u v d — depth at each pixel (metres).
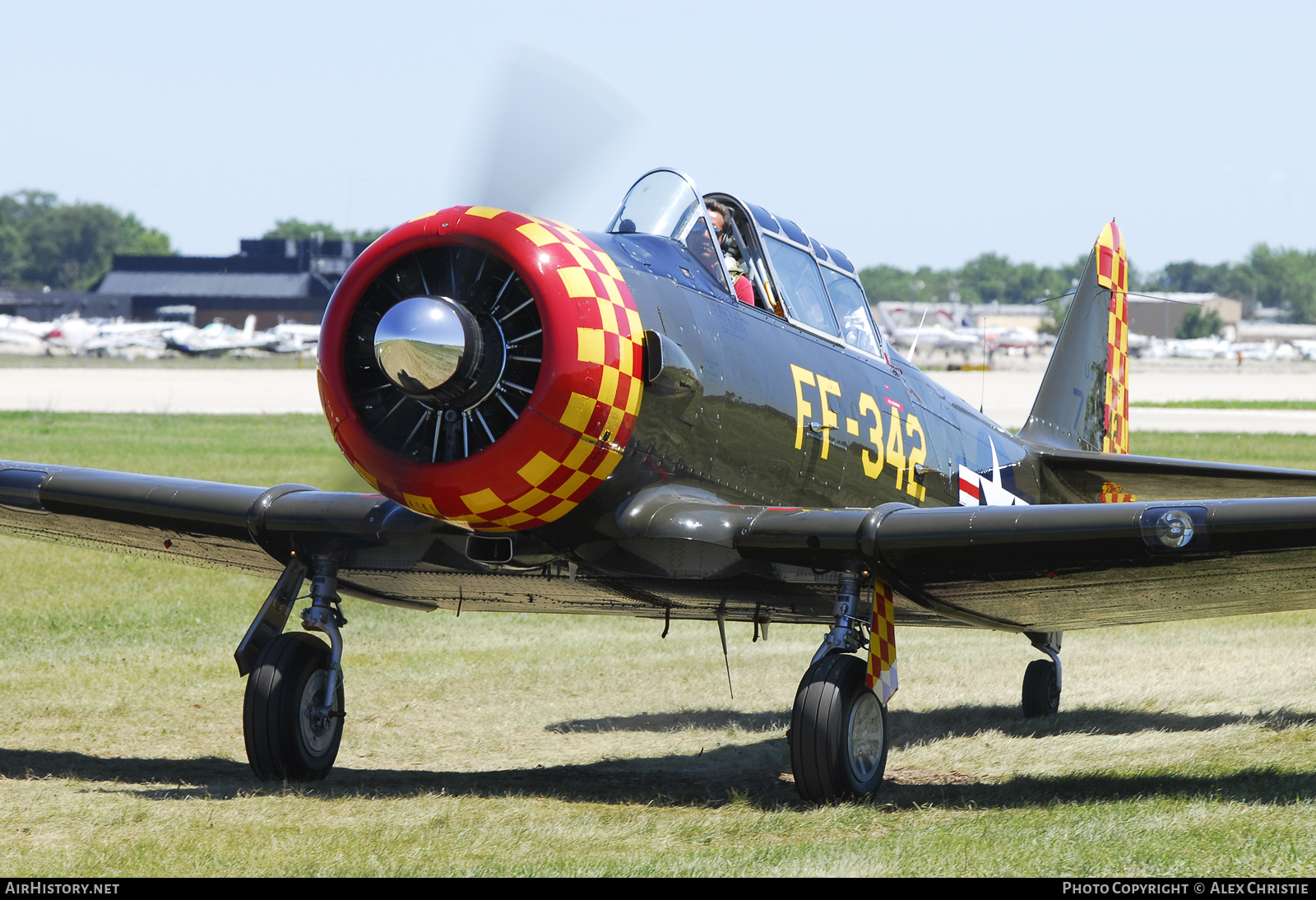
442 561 18.06
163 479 19.75
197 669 26.67
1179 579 17.16
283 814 15.85
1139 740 21.28
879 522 16.41
